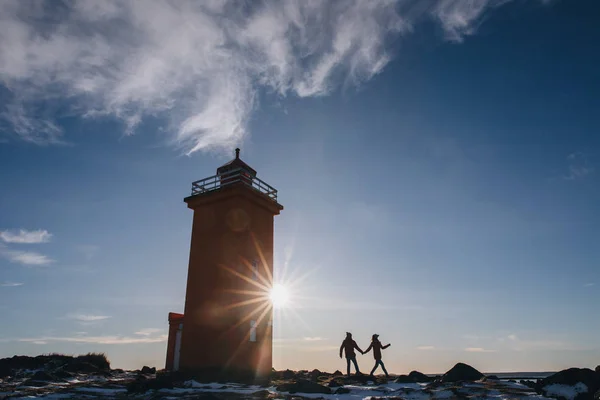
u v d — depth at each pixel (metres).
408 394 14.42
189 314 23.09
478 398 12.79
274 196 27.06
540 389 14.18
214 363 21.19
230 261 22.56
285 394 15.01
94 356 30.16
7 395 15.35
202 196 24.77
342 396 14.49
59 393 16.14
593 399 12.95
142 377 21.55
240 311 22.19
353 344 20.02
